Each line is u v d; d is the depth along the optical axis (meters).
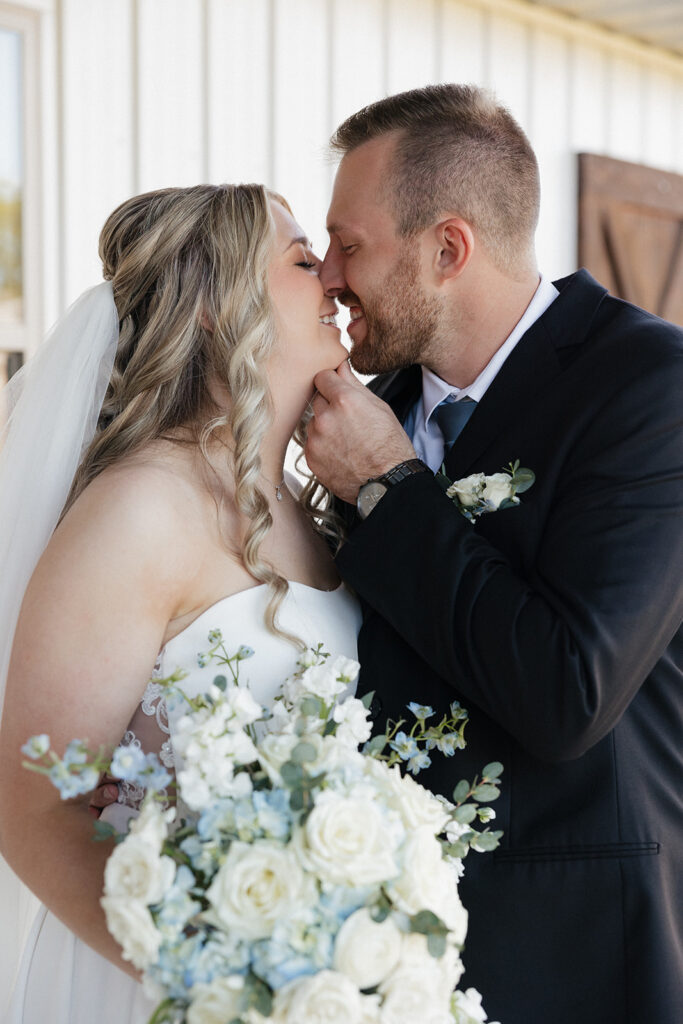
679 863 1.74
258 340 1.75
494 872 1.67
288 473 2.19
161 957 1.22
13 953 1.86
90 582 1.52
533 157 2.03
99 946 1.46
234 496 1.76
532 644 1.55
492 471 1.81
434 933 1.24
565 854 1.65
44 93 3.24
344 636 1.81
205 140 3.60
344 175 2.03
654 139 5.08
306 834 1.24
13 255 3.25
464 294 1.94
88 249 3.36
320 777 1.28
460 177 1.92
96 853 1.49
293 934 1.20
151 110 3.46
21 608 1.55
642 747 1.72
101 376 1.80
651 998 1.62
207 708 1.36
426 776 1.73
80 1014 1.68
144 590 1.57
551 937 1.65
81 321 1.81
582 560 1.60
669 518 1.62
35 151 3.25
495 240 1.93
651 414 1.66
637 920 1.64
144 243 1.80
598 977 1.64
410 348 2.00
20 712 1.50
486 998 1.66
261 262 1.77
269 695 1.65
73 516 1.60
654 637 1.59
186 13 3.53
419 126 1.96
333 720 1.40
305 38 3.84
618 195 4.85
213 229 1.79
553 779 1.68
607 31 4.71
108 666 1.52
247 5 3.68
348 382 1.86
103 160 3.37
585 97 4.75
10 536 1.77
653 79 5.04
